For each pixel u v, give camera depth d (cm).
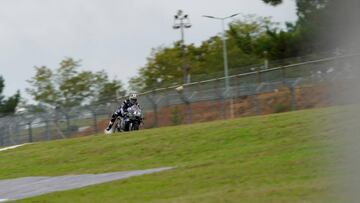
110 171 6719
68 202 4981
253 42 17825
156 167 6538
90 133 13875
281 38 15025
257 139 7175
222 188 4672
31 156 8900
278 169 5106
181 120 13150
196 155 7019
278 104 12006
